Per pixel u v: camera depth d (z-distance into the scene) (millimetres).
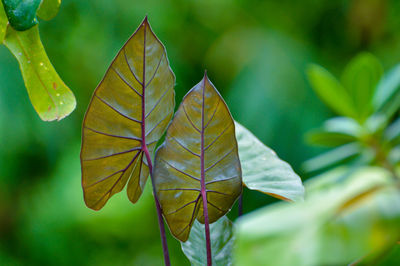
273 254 789
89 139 975
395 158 1546
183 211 1004
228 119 982
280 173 1106
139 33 956
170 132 981
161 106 998
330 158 1609
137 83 970
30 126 4242
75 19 4316
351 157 1686
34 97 1040
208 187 999
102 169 992
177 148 985
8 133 4188
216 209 1019
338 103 1579
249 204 4406
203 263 1070
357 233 781
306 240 787
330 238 783
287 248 788
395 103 1569
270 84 4516
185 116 978
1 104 4086
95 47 4449
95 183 997
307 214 803
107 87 963
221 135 987
